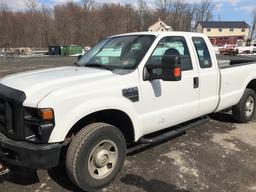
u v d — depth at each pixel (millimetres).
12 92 3797
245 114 6809
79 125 4125
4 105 3830
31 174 4516
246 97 6691
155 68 4461
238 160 5051
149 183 4305
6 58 37031
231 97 6215
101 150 4012
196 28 96312
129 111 4305
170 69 4230
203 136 6109
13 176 4445
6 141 3711
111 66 4688
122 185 4238
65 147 4012
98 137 3900
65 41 73375
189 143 5727
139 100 4449
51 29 72812
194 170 4691
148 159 5027
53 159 3648
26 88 3787
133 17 85562
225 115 7371
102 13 81625
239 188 4230
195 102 5363
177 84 4969
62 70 4645
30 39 70125
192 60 5309
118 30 80188
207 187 4234
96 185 3988
